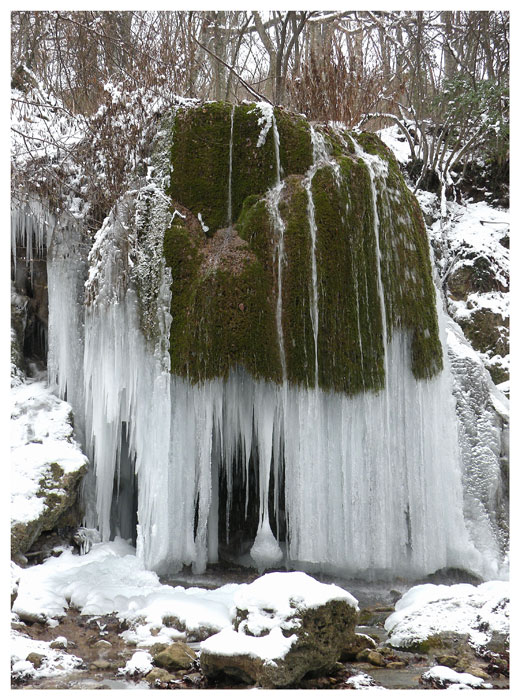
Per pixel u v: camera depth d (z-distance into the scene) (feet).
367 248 19.21
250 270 18.80
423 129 33.09
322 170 19.30
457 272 30.35
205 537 18.61
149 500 18.34
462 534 20.11
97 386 19.60
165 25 26.99
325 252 18.78
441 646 13.70
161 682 11.80
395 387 19.34
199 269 19.07
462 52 37.55
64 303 21.67
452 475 20.31
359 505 18.31
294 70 27.32
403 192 20.67
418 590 16.22
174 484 18.47
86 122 21.70
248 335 18.47
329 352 18.51
